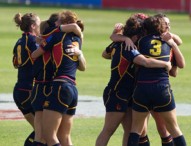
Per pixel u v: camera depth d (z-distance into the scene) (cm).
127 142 2997
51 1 17500
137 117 2947
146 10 16812
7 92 5125
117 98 3005
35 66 2931
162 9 16750
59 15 2944
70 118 2903
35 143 2952
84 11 15688
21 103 3181
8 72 6278
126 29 3002
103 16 14325
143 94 2906
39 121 2939
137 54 2908
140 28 2994
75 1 17262
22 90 3155
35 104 2931
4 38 9462
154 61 2884
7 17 13262
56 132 2858
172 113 2944
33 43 3123
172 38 3014
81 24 2958
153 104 2930
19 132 3747
